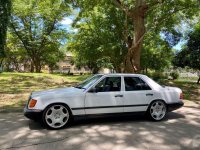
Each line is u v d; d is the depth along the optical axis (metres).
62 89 8.66
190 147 6.17
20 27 42.06
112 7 21.06
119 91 8.48
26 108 7.86
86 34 24.27
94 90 8.17
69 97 7.91
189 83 23.56
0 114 10.15
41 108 7.65
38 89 18.66
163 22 19.47
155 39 25.58
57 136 7.03
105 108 8.25
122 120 8.92
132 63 17.11
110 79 8.55
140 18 16.86
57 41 44.47
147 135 7.11
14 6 38.41
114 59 25.36
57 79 27.61
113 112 8.35
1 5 14.91
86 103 8.06
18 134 7.22
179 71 40.19
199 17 22.52
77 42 25.80
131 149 5.99
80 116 8.03
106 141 6.58
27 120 8.98
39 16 41.59
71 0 18.33
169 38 24.11
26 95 15.29
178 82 24.59
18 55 51.66
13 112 10.57
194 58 21.53
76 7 18.56
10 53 47.28
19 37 42.47
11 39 42.94
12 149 5.98
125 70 17.52
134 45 16.78
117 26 22.73
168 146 6.22
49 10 40.34
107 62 32.12
